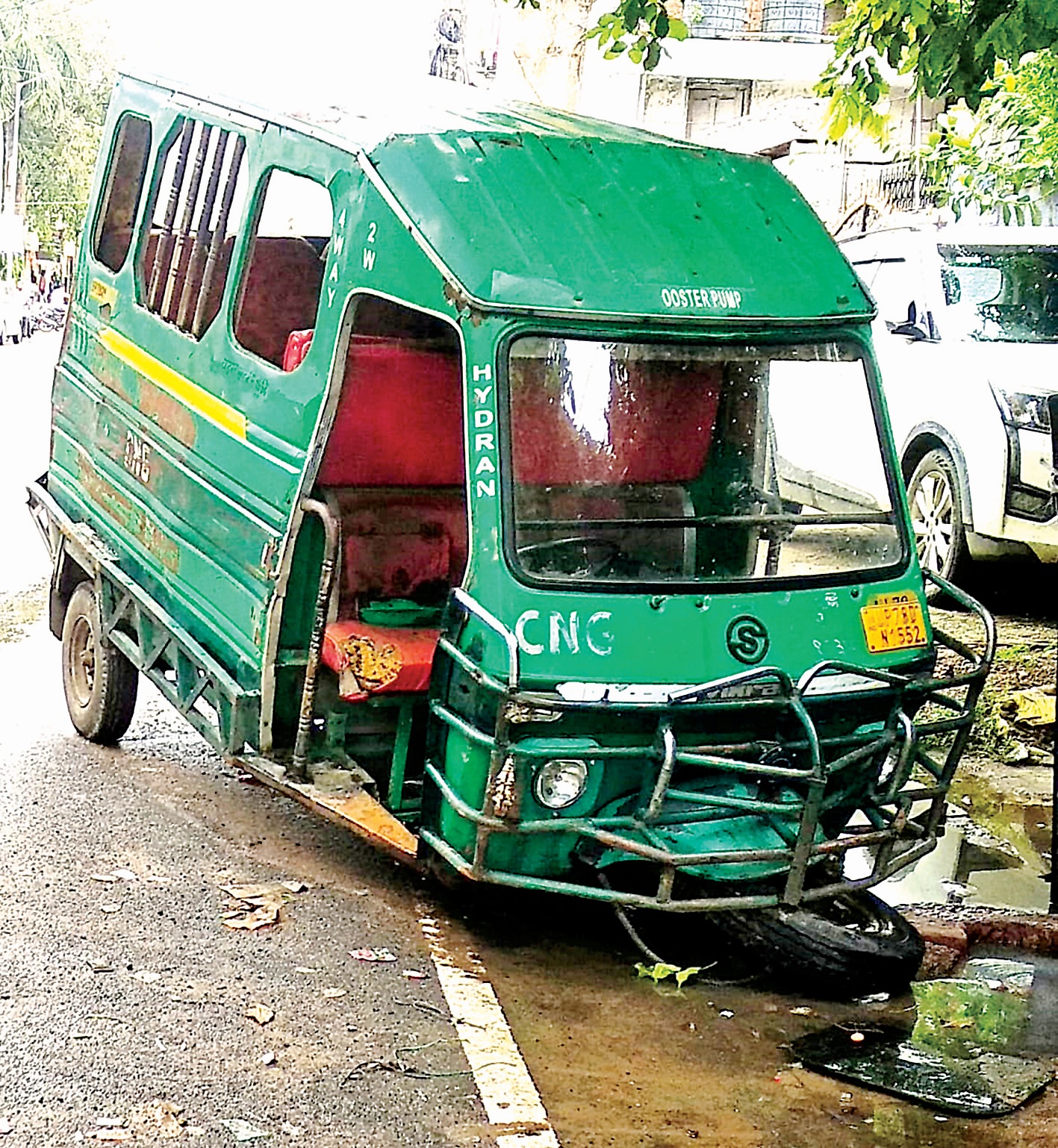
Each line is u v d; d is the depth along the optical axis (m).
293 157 6.40
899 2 7.70
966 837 7.58
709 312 5.64
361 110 6.44
